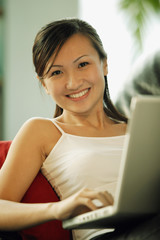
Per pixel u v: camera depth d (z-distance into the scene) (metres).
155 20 3.34
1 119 3.64
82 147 1.34
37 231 1.23
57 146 1.34
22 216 1.07
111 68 3.57
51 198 1.30
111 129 1.48
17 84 3.60
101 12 3.66
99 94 1.41
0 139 3.63
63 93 1.36
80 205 0.94
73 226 0.98
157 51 1.75
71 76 1.34
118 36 3.59
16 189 1.24
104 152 1.31
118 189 0.81
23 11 3.60
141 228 0.90
